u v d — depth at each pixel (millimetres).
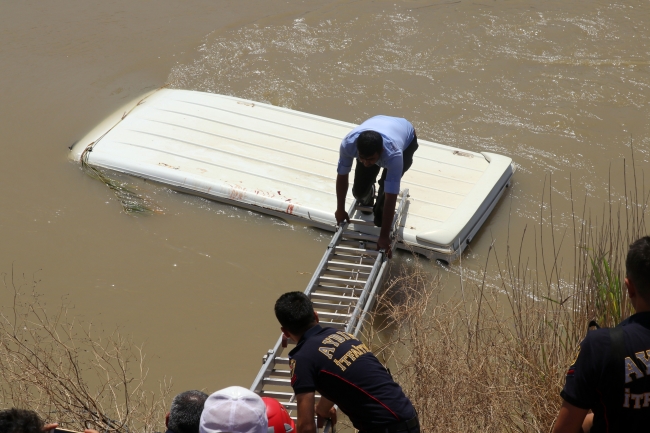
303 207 6402
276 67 9047
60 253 6078
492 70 8961
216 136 7363
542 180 7070
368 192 5805
